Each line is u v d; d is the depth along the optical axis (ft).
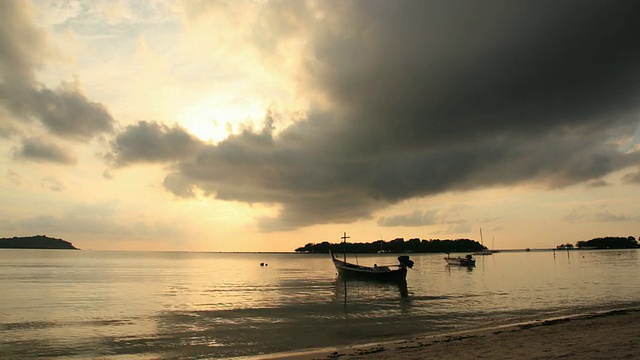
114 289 168.45
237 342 70.64
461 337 69.77
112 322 89.51
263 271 337.11
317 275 277.64
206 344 69.26
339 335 76.13
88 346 67.97
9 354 63.21
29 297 136.87
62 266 364.58
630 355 47.88
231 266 444.55
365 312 102.63
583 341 58.59
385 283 184.96
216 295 146.10
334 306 114.01
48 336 75.15
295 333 77.77
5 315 99.35
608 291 148.46
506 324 85.76
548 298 129.08
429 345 63.21
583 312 101.30
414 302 121.80
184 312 103.60
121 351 65.00
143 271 313.32
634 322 77.36
